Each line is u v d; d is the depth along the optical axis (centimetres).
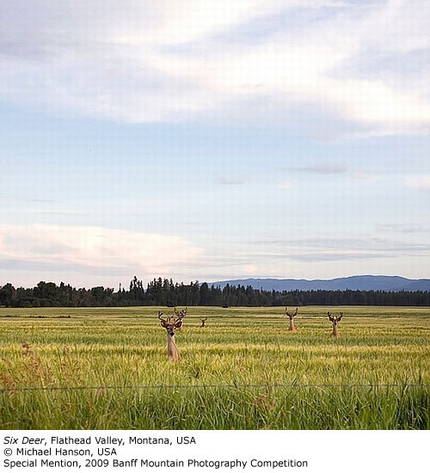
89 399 1111
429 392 1208
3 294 19625
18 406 1110
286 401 1176
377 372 1605
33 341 3681
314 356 2439
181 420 1135
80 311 14588
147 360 2075
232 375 1484
